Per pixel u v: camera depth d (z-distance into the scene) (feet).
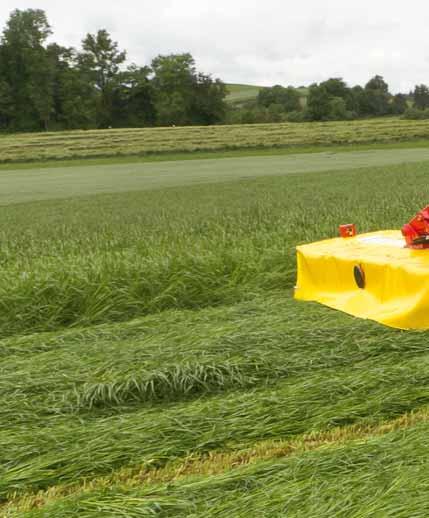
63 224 63.98
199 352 17.81
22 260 36.11
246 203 75.46
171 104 422.41
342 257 21.67
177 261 27.71
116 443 12.96
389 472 10.68
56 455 12.69
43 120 427.33
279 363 16.94
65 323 24.91
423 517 9.17
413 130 239.50
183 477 11.71
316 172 131.75
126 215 70.59
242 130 269.23
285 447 12.62
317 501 10.04
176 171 161.58
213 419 13.73
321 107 424.05
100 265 27.45
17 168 194.49
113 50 442.50
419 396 14.35
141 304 25.62
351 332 18.85
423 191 70.79
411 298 18.79
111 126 443.73
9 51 422.41
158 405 15.40
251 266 28.27
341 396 14.65
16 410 15.07
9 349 20.45
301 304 23.24
